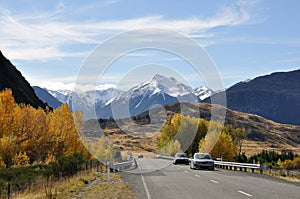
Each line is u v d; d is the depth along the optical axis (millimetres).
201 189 19391
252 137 166250
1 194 18656
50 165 27969
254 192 18016
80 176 26797
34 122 40031
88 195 17734
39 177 22719
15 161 33031
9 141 33281
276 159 75062
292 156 75562
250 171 37125
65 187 20953
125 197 16766
